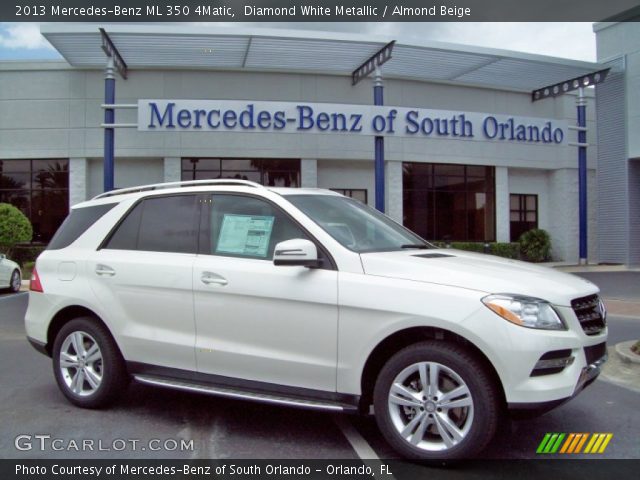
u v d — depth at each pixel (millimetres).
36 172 19734
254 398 4238
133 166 19875
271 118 17391
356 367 3951
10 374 6445
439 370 3787
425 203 21375
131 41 17062
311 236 4305
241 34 16516
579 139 21078
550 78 21109
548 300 3723
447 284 3801
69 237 5457
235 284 4344
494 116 18938
